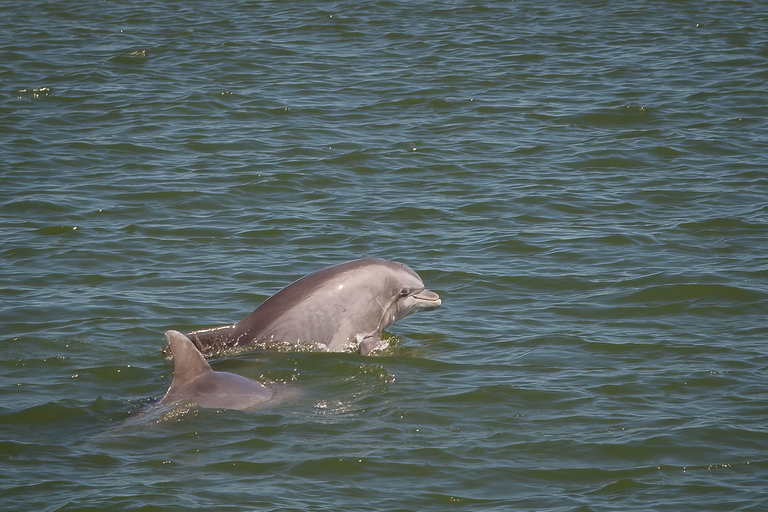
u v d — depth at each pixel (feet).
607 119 312.50
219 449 124.06
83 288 188.55
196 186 253.44
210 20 458.91
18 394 142.31
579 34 427.74
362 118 317.83
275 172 264.72
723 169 264.11
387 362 156.56
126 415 135.33
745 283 188.03
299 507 110.22
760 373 149.59
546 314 178.19
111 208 236.43
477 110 324.80
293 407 137.69
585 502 112.78
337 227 225.76
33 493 112.16
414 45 412.57
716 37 414.41
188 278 195.00
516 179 260.21
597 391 144.25
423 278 196.03
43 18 460.96
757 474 119.24
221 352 156.46
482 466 121.39
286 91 347.15
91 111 320.09
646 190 249.14
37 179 255.70
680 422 133.28
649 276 193.47
